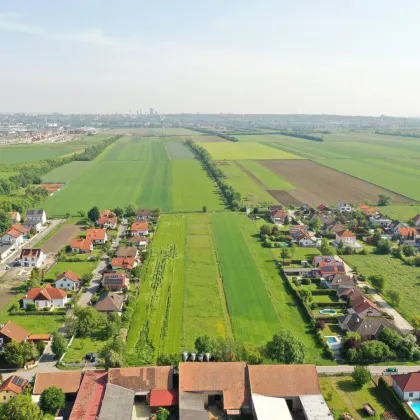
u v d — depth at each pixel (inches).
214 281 6378.0
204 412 3617.1
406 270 6904.5
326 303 5634.8
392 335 4658.0
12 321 5315.0
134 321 5260.8
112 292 5787.4
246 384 3870.6
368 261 7298.2
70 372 4082.2
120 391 3843.5
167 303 5689.0
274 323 5226.4
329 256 7101.4
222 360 4256.9
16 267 7042.3
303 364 3993.6
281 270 6791.3
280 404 3700.8
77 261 7283.5
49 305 5689.0
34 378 4175.7
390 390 3941.9
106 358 4318.4
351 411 3784.5
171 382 3951.8
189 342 4778.5
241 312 5472.4
